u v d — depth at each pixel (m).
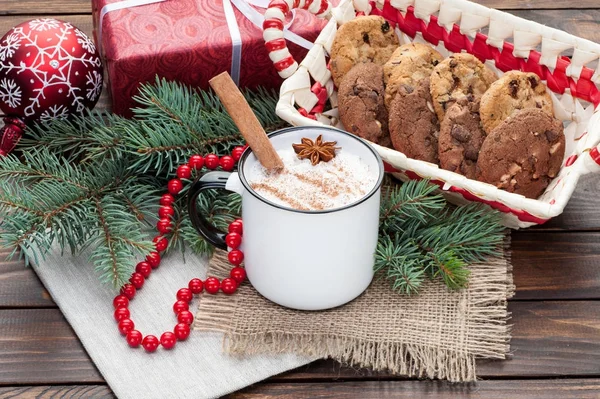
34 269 0.92
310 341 0.86
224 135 0.98
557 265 0.92
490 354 0.86
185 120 0.96
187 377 0.84
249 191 0.84
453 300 0.89
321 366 0.86
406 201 0.90
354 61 0.99
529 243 0.94
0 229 0.94
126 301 0.88
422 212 0.90
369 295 0.89
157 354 0.86
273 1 0.97
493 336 0.86
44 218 0.90
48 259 0.92
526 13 1.16
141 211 0.94
